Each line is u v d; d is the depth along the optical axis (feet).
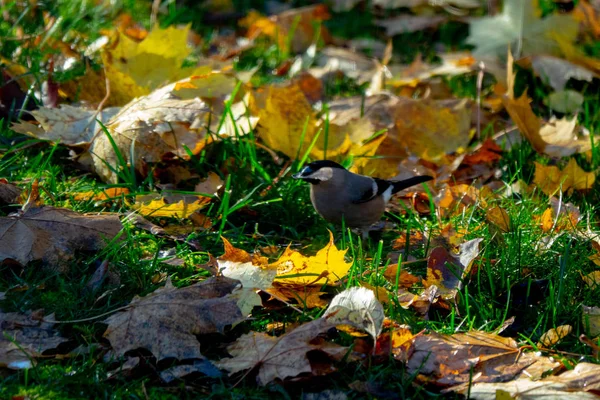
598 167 30.86
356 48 44.88
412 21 46.52
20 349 17.57
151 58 32.91
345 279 21.98
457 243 24.47
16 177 26.37
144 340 18.38
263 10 48.80
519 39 38.63
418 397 17.38
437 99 37.65
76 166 28.53
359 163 30.99
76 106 30.99
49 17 39.14
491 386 17.35
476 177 31.01
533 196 28.60
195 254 23.76
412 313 20.93
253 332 18.85
